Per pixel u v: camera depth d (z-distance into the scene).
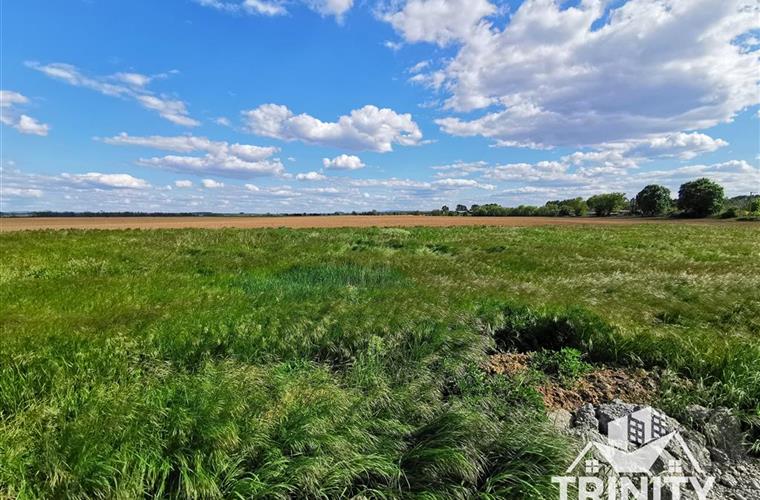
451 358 6.72
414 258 17.31
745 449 4.84
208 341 6.98
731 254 20.03
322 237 25.84
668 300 9.88
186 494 3.60
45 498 3.46
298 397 5.11
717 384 5.84
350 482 3.91
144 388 5.28
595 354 7.38
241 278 12.54
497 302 9.39
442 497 3.77
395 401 5.21
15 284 11.11
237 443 4.12
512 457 4.23
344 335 7.43
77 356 6.06
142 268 14.50
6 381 5.28
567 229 38.56
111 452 3.78
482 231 34.34
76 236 23.34
